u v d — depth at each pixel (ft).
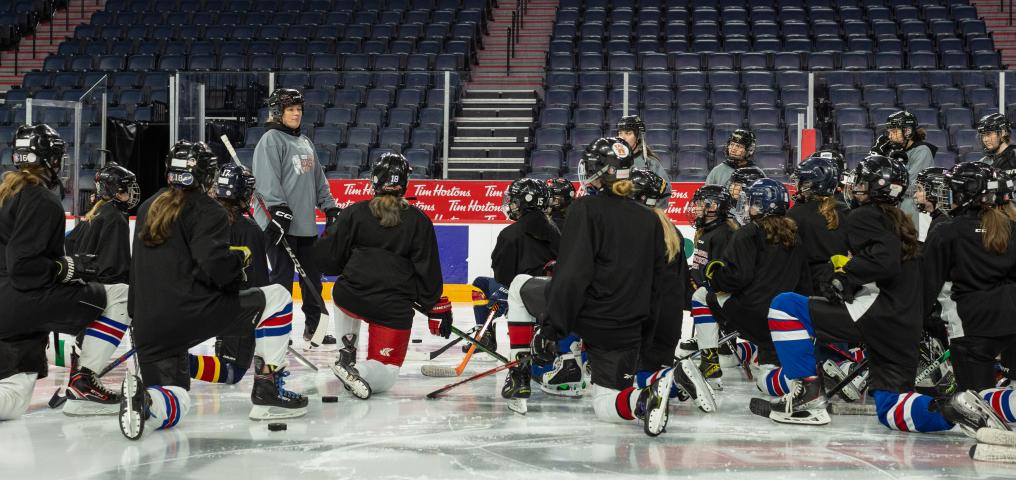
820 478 11.25
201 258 13.20
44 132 14.07
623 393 13.93
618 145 13.83
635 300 13.87
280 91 21.31
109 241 15.80
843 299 13.83
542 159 37.81
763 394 17.35
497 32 58.95
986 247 13.43
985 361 13.83
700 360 18.48
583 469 11.60
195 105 34.45
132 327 13.82
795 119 37.29
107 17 59.62
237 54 51.34
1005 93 35.01
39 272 13.76
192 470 11.47
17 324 14.02
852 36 54.70
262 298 14.43
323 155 36.55
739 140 22.38
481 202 34.42
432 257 17.24
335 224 17.46
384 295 16.90
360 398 16.49
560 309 13.44
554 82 40.52
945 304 14.82
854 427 14.24
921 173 17.37
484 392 17.35
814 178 17.22
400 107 37.55
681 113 38.65
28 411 15.17
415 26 55.77
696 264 18.04
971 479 11.23
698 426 14.26
